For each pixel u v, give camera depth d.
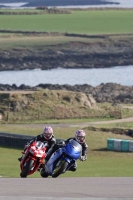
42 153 59.00
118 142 141.50
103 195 42.62
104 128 179.38
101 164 118.19
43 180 51.62
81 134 59.53
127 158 131.88
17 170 103.69
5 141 147.50
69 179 53.16
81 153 60.12
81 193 43.41
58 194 42.81
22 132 168.75
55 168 59.31
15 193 43.12
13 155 131.38
